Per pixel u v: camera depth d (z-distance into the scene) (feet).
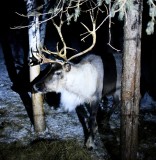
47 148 17.65
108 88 20.07
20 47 36.63
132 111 14.35
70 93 18.28
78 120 21.16
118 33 33.17
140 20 13.12
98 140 18.98
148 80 27.63
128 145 14.89
